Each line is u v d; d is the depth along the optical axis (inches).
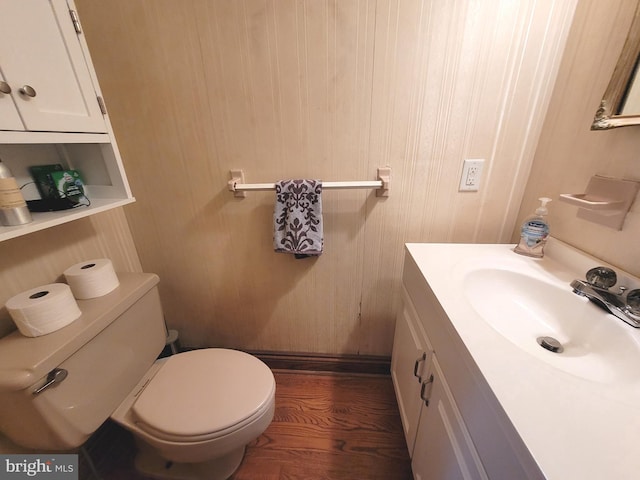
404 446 42.7
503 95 36.2
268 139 40.4
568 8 32.1
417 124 38.2
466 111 37.2
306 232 41.0
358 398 50.6
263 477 39.0
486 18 32.9
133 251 48.8
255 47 35.8
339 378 54.8
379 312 50.8
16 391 23.7
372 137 39.3
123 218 46.5
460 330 22.1
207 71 37.4
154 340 40.1
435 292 27.5
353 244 45.9
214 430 29.7
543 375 17.9
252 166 42.1
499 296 31.5
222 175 43.1
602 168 28.5
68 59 28.5
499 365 18.7
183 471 38.7
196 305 53.2
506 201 41.8
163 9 34.8
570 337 26.0
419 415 32.7
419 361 32.0
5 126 23.5
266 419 33.6
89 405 29.4
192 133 40.9
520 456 14.3
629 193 25.2
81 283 32.9
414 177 41.1
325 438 43.9
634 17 24.3
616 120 25.5
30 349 25.8
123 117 40.8
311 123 39.0
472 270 32.1
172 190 44.7
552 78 35.1
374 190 42.1
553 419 15.1
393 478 38.6
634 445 13.9
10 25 23.5
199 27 35.3
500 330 26.9
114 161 34.7
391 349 53.8
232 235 46.9
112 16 35.5
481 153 39.2
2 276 29.9
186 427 29.7
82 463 38.1
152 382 35.4
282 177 42.4
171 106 39.6
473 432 19.8
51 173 32.5
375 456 41.4
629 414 15.4
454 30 33.6
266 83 37.4
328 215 44.3
